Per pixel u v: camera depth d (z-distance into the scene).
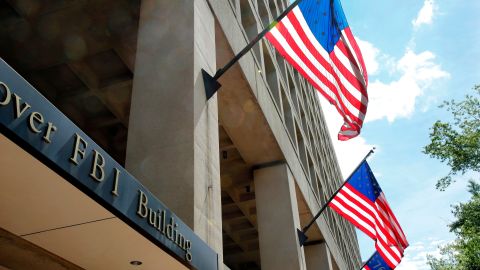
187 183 6.61
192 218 6.32
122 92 12.36
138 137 7.26
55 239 4.28
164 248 4.77
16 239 4.19
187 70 7.69
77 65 11.73
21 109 3.16
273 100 15.28
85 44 11.34
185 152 6.87
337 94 8.25
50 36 11.18
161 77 7.78
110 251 4.66
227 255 25.89
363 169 13.30
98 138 13.81
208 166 7.30
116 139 13.95
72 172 3.55
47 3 10.59
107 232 4.30
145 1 8.91
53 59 11.63
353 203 12.80
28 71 11.88
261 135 14.13
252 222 21.86
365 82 8.77
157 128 7.25
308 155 23.27
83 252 4.59
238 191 18.34
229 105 12.81
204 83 8.01
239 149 14.84
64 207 3.83
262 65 14.88
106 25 10.91
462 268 32.00
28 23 10.88
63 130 3.55
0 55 11.48
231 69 11.52
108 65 11.96
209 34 9.17
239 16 12.73
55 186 3.56
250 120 13.48
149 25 8.52
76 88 12.48
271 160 15.29
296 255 13.27
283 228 13.89
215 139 7.92
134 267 5.13
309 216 19.19
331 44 8.48
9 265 4.09
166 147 7.01
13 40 11.23
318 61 8.22
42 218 3.94
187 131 7.05
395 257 14.05
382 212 13.20
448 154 23.38
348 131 8.74
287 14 8.29
